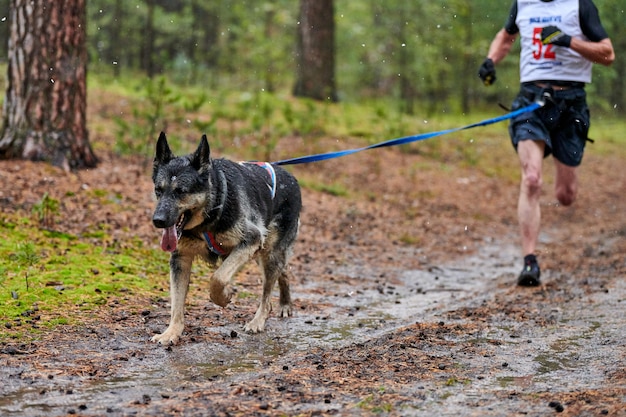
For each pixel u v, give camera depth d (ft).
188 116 62.75
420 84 99.96
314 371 16.93
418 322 22.56
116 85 74.49
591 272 30.89
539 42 28.07
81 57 38.14
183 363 17.88
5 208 30.35
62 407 14.40
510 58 84.48
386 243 38.32
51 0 36.68
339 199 46.73
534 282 27.99
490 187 58.70
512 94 107.14
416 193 52.37
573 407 13.98
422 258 36.14
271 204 22.09
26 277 22.76
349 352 18.85
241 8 93.25
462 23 94.73
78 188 35.24
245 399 14.80
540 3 28.25
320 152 57.93
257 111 65.92
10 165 35.96
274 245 22.59
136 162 43.32
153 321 21.47
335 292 27.66
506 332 20.79
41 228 28.96
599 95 114.01
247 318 22.82
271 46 89.56
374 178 54.24
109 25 91.56
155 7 88.38
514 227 47.16
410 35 96.07
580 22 27.73
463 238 42.01
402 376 16.48
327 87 81.46
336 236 37.70
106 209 33.50
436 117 89.51
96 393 15.30
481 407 14.25
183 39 96.73
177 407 14.26
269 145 50.29
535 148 28.27
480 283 31.17
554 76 27.96
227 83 89.86
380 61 106.32
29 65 36.81
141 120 56.90
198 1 92.38
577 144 28.73
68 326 20.15
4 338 18.71
